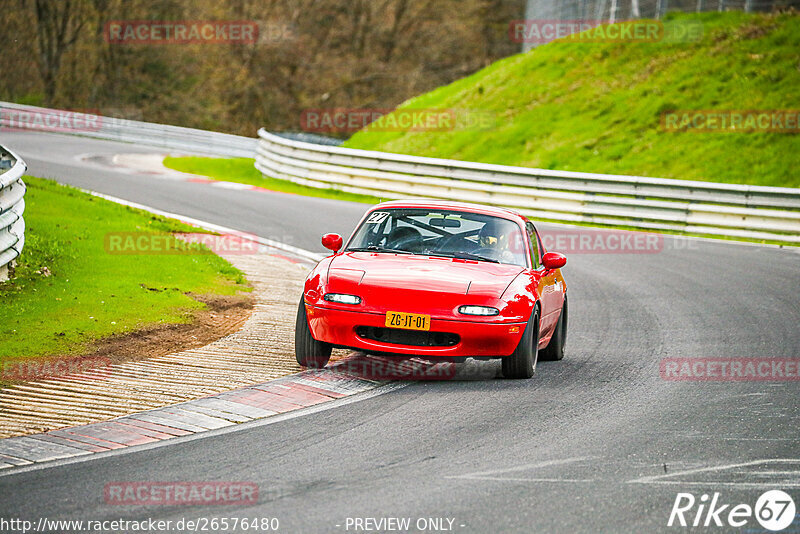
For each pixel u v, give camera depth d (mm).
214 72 150625
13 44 145875
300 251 39375
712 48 77750
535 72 84812
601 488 12891
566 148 71062
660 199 54344
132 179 61312
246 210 50781
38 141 88250
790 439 15688
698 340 25281
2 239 24625
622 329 26984
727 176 61844
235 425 15859
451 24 158875
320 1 157500
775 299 32344
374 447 14664
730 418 17094
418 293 19141
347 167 65375
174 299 26391
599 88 78125
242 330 24047
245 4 155000
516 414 17000
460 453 14414
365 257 21094
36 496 12109
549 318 21875
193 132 101125
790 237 50188
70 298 24672
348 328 19172
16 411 16109
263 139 77312
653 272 38750
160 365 19891
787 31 76688
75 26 147250
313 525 11219
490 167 58656
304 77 153125
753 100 69125
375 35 158625
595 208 55219
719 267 40250
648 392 19172
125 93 147000
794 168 60906
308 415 16641
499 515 11688
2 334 20922
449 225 22219
